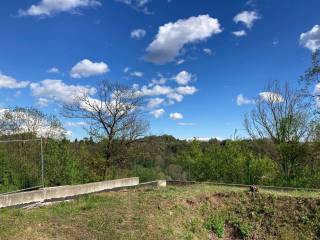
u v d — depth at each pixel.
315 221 14.58
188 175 32.25
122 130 32.91
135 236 12.43
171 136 35.44
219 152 30.73
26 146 18.62
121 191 18.83
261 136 29.34
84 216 13.48
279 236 14.41
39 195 16.41
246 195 16.67
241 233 14.88
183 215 15.03
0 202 14.62
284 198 15.92
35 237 11.31
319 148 26.23
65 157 22.42
